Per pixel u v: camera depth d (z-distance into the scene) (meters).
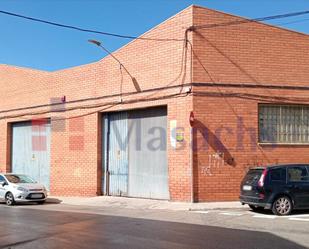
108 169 22.20
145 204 18.45
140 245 9.57
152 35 19.84
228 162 18.30
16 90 27.83
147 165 20.48
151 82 19.83
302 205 14.60
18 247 9.59
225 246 9.33
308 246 9.27
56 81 24.84
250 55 18.75
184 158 18.36
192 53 18.27
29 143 27.28
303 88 19.19
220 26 18.58
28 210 17.30
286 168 14.77
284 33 19.19
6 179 21.03
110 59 21.78
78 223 13.09
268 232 11.01
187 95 18.31
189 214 15.05
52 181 24.47
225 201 18.16
